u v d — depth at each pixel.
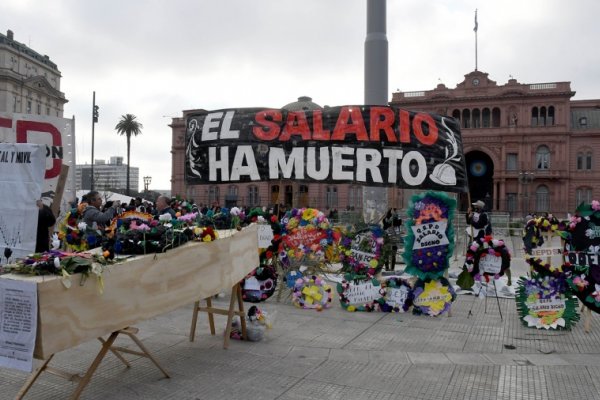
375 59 10.68
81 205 8.30
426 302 7.73
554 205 53.94
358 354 5.60
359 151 8.55
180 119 63.34
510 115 55.44
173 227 4.86
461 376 4.88
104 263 3.76
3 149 4.68
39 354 3.22
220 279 5.25
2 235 4.64
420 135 8.53
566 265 6.88
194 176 9.20
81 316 3.50
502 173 55.28
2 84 67.50
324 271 9.60
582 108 59.16
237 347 5.81
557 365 5.23
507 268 7.49
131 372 4.89
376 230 8.28
